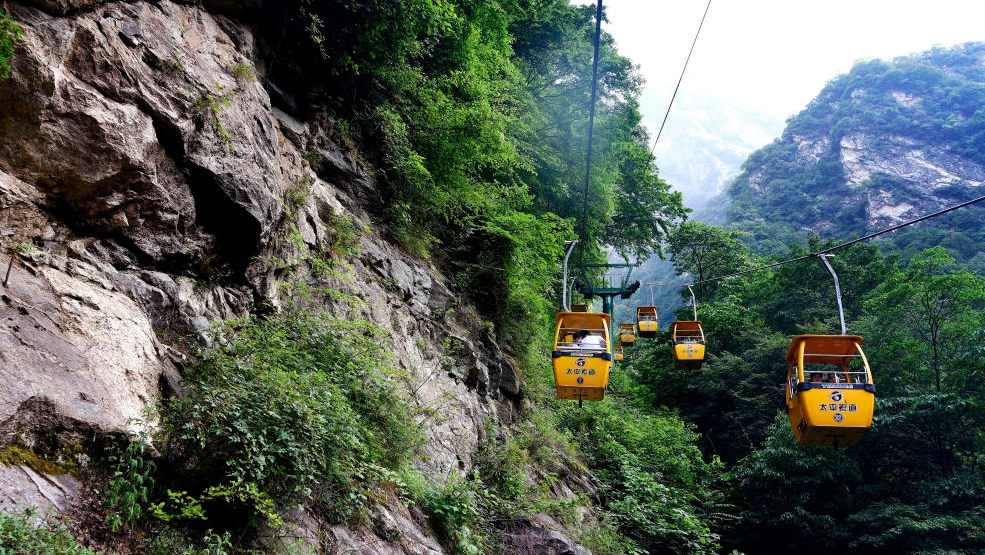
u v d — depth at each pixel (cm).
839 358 1178
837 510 2536
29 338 455
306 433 578
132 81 604
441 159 1373
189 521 489
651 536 1672
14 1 529
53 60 541
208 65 723
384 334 991
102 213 584
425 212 1366
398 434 823
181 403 527
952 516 2284
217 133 689
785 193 12312
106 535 422
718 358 3809
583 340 1229
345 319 899
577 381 1144
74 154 552
